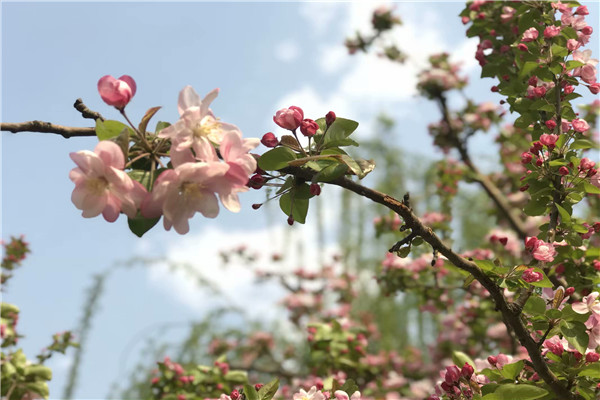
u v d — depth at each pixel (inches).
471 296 48.3
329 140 21.7
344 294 67.5
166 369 43.4
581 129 26.6
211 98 19.2
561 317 23.1
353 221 85.4
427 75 56.0
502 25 34.7
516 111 29.7
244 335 68.2
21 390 32.5
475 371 24.8
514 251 48.9
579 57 27.6
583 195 26.3
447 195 53.7
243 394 24.0
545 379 22.9
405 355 63.2
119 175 18.4
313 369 47.2
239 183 19.3
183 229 19.1
